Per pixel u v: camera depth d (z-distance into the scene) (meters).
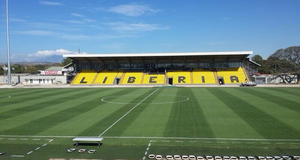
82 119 28.94
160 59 87.62
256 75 84.81
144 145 20.12
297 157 16.97
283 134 22.06
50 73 101.69
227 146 19.52
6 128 25.59
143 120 28.03
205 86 71.19
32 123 27.48
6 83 92.69
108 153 18.59
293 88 59.38
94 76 86.75
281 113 30.19
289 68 89.44
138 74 86.12
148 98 45.16
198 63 87.31
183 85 75.94
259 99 41.31
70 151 19.05
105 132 23.69
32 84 89.19
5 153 18.83
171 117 29.22
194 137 21.73
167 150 18.97
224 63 86.19
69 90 62.47
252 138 21.17
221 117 28.69
